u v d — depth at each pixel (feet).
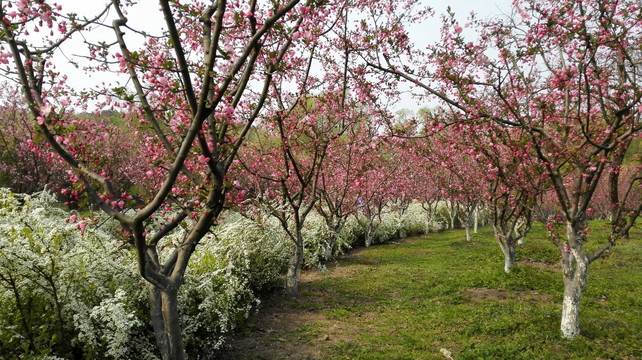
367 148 32.22
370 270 37.96
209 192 12.62
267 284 29.86
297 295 29.01
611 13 17.63
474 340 20.07
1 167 57.62
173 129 13.21
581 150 21.20
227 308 19.76
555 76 20.06
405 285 31.65
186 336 16.87
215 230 28.07
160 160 14.64
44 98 11.36
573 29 17.48
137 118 13.60
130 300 16.29
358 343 20.48
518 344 19.10
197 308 18.57
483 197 35.91
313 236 39.83
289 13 15.39
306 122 25.36
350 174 35.65
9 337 12.64
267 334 22.08
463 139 25.99
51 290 14.08
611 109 20.18
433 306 26.08
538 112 21.57
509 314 23.62
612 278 31.78
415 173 62.13
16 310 13.58
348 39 24.34
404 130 23.43
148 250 13.85
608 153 19.38
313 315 25.30
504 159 27.37
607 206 75.97
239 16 11.34
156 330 14.12
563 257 20.68
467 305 25.79
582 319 22.40
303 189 26.99
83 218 13.42
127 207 13.47
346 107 27.12
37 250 14.30
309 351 19.63
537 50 18.35
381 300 28.12
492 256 41.04
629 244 45.27
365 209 54.34
